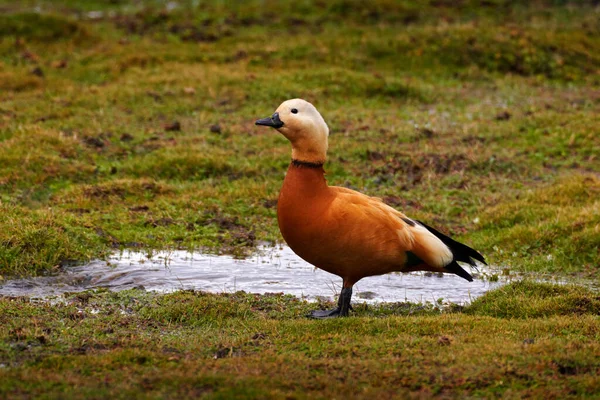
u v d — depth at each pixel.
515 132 19.47
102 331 8.86
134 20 28.69
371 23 28.44
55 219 12.89
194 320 9.49
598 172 17.22
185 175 16.30
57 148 16.84
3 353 7.95
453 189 16.12
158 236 13.39
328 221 9.35
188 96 20.95
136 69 23.23
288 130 9.53
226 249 13.20
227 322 9.44
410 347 8.10
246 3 30.95
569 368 7.47
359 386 7.02
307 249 9.59
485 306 10.21
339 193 9.62
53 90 21.28
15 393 6.71
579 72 25.44
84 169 16.05
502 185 16.42
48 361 7.55
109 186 15.12
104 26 28.03
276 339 8.52
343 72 22.84
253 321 9.41
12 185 15.12
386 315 10.02
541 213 14.49
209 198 15.12
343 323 9.04
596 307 9.91
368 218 9.38
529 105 21.91
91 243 12.64
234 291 11.13
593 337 8.65
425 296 11.20
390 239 9.49
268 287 11.43
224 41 26.20
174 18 28.69
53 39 25.83
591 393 6.97
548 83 24.53
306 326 9.01
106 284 11.23
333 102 21.30
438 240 9.85
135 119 19.39
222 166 16.53
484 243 13.61
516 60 25.42
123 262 12.21
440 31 26.14
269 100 21.00
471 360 7.60
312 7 29.33
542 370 7.38
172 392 6.77
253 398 6.58
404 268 9.84
